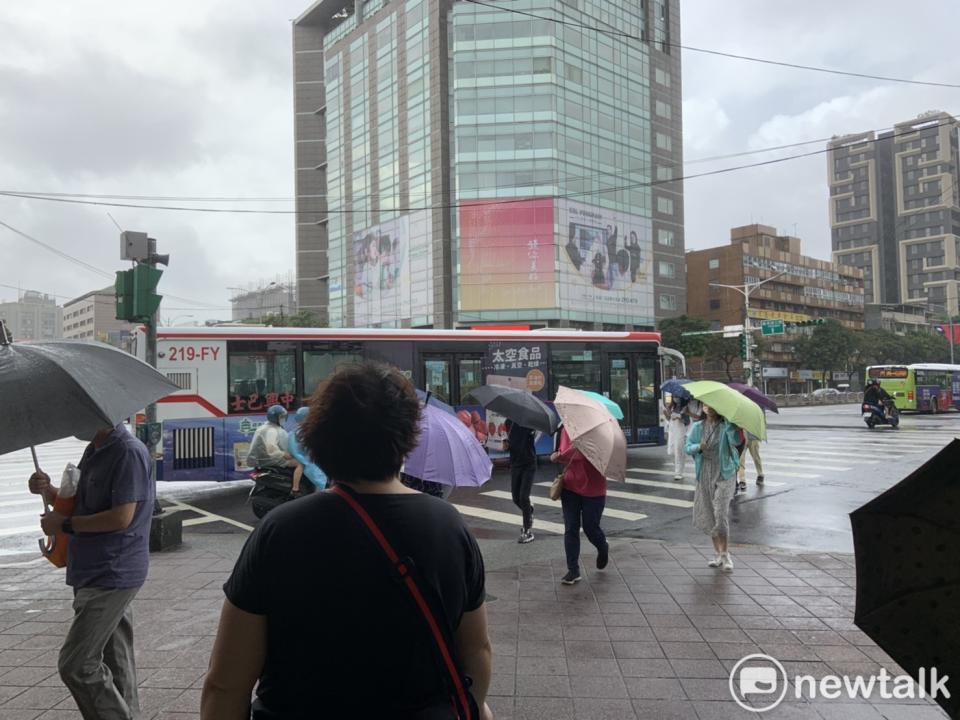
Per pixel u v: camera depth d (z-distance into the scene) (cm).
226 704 144
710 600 544
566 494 604
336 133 6881
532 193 5362
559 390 634
